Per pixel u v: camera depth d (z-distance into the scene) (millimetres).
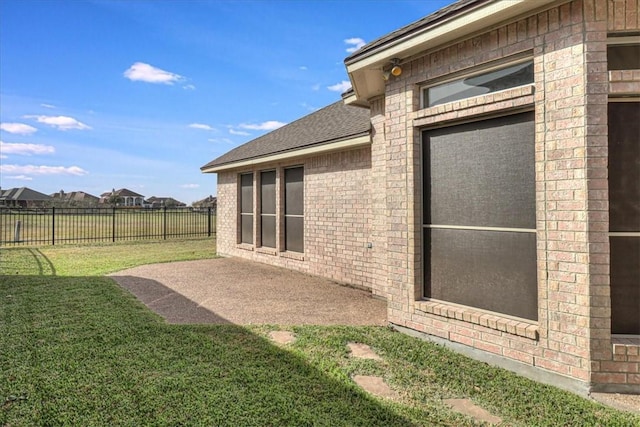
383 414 3105
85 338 4758
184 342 4684
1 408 3115
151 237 20094
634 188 3594
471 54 4355
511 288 4160
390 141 5367
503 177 4242
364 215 8023
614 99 3549
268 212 11430
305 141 9500
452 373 3916
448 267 4832
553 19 3656
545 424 2982
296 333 5121
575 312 3510
